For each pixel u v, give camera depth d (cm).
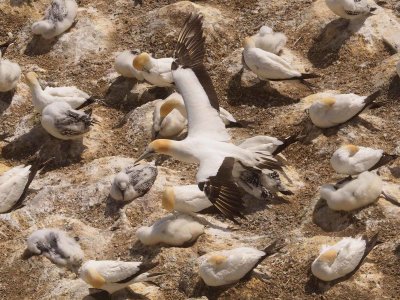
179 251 2000
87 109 2528
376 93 2273
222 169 1703
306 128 2311
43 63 2727
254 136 2314
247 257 1878
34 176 2222
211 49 2630
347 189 2023
